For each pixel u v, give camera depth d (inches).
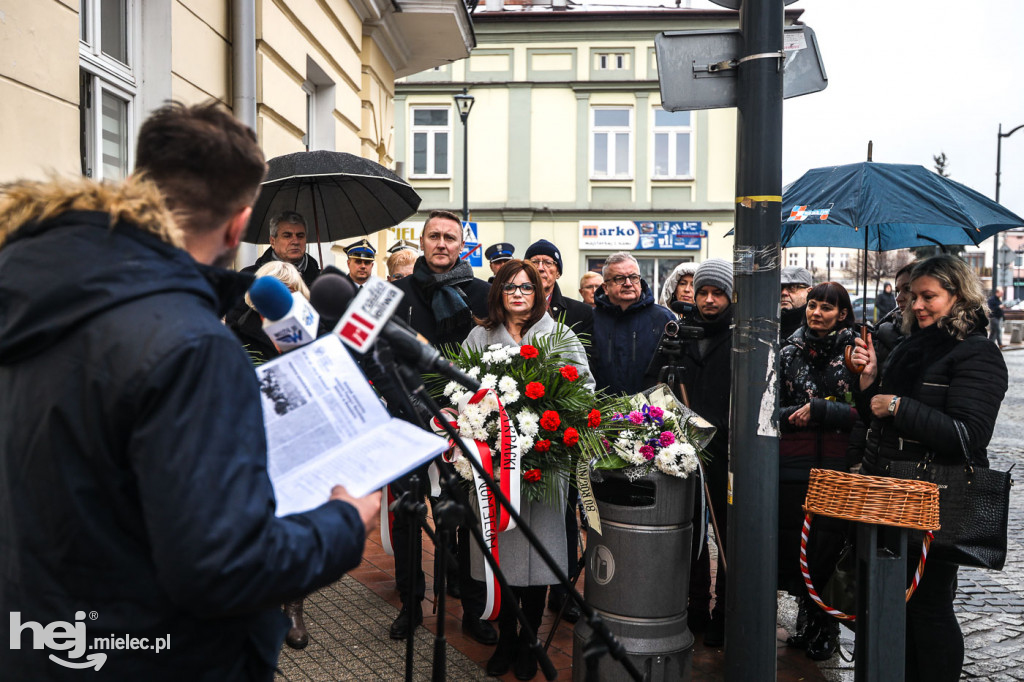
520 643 137.6
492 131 896.9
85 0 170.7
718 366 162.6
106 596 48.4
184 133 53.6
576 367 133.6
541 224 900.0
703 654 151.6
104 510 48.1
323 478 55.9
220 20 226.7
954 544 113.7
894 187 146.3
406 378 70.1
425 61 456.1
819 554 142.4
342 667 139.0
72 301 48.3
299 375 59.9
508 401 124.3
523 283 145.3
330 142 319.6
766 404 114.5
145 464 45.7
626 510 124.3
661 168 890.1
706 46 119.3
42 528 48.2
